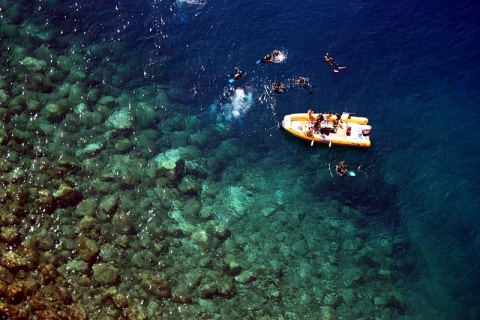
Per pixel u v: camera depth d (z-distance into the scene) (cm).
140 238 2205
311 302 2139
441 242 2417
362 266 2292
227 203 2434
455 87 3045
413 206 2539
